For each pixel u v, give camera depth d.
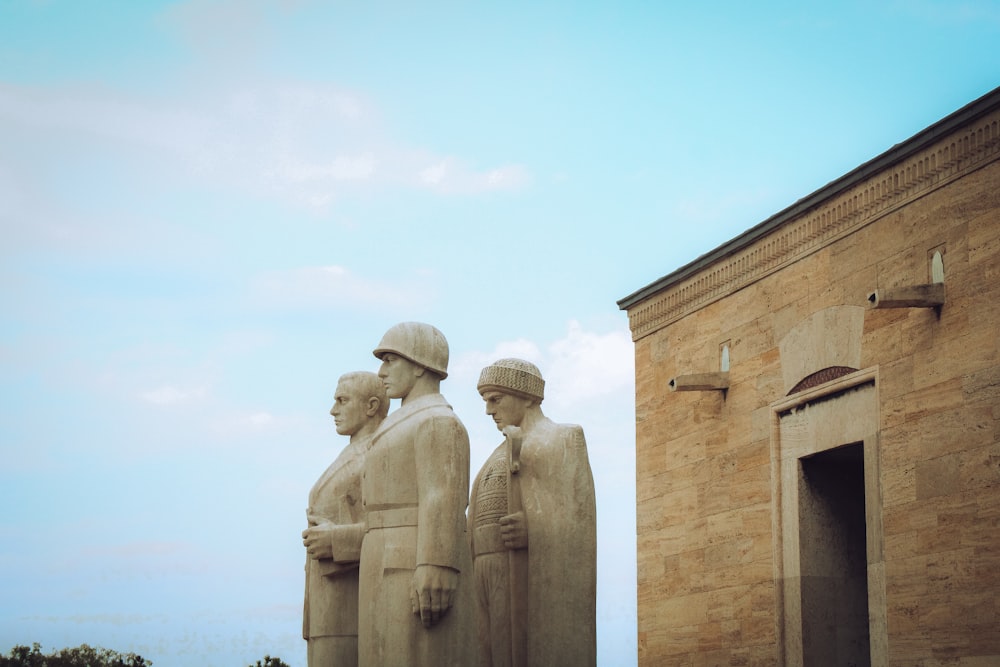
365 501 15.59
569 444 16.23
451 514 15.00
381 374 16.05
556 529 15.98
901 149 20.11
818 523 22.25
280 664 20.41
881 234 20.72
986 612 18.17
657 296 26.45
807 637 21.88
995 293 18.53
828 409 21.69
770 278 23.27
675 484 25.39
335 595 16.69
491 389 17.00
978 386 18.66
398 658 14.88
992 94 18.52
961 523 18.70
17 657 19.73
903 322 20.12
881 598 19.95
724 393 24.28
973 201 19.00
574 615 15.78
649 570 25.89
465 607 15.01
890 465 20.09
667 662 25.06
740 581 23.41
